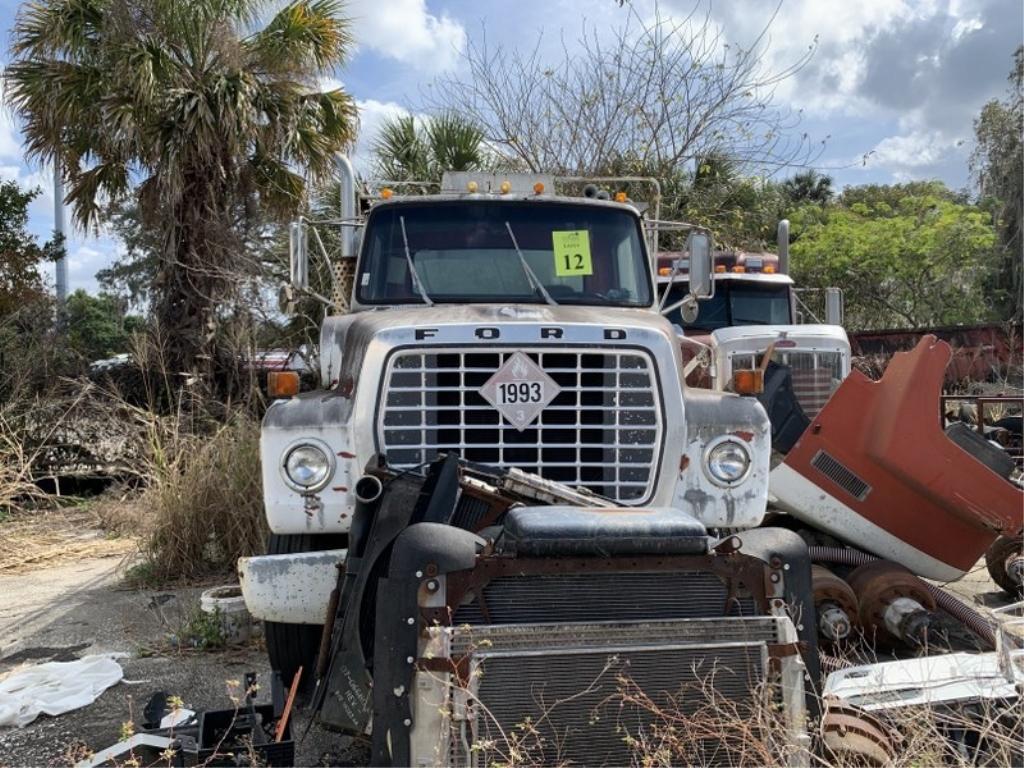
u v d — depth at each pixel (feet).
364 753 13.07
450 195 18.26
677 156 45.50
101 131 39.01
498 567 9.46
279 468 13.05
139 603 21.35
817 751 9.59
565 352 13.20
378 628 9.52
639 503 13.23
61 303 46.06
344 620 11.07
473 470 11.94
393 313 14.96
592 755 9.18
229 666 16.92
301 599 13.01
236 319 37.81
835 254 86.74
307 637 14.69
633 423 13.34
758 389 14.25
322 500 12.98
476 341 13.10
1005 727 10.32
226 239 37.93
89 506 34.60
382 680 9.33
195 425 32.12
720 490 13.46
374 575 11.01
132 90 37.29
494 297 17.42
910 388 16.61
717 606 9.89
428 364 13.14
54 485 37.52
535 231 18.16
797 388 28.76
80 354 40.70
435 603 9.29
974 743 10.64
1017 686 10.68
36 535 30.58
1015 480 20.44
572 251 17.99
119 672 16.25
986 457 18.94
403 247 17.92
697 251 19.06
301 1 40.27
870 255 86.48
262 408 33.50
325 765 12.68
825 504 17.24
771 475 17.48
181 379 36.88
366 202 20.47
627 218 18.70
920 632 15.25
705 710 9.37
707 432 13.51
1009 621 11.94
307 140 40.11
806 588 10.11
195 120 36.76
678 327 30.48
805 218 96.27
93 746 13.35
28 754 13.19
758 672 9.57
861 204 103.04
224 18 38.78
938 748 9.75
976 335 58.34
